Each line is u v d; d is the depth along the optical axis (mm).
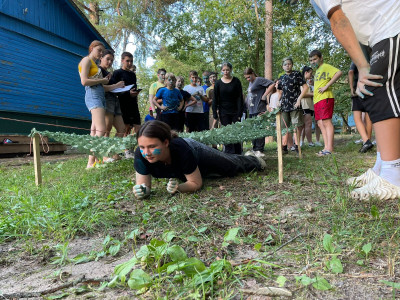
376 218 1810
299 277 1178
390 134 2240
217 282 1219
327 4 2230
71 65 12359
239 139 3979
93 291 1260
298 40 15367
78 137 3611
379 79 2195
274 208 2236
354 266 1307
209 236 1762
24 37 10391
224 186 3061
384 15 2143
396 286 1102
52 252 1753
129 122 6148
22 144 9148
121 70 5918
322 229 1745
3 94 9648
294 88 6266
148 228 1975
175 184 2693
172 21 20594
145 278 1188
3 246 1901
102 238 1908
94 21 20250
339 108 12742
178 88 6695
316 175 3449
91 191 2988
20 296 1261
